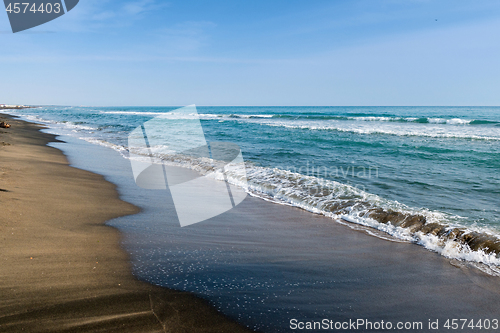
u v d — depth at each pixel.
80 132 19.38
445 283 2.89
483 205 5.20
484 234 3.80
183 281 2.70
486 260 3.34
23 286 2.37
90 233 3.71
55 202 4.74
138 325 2.05
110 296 2.37
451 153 11.05
